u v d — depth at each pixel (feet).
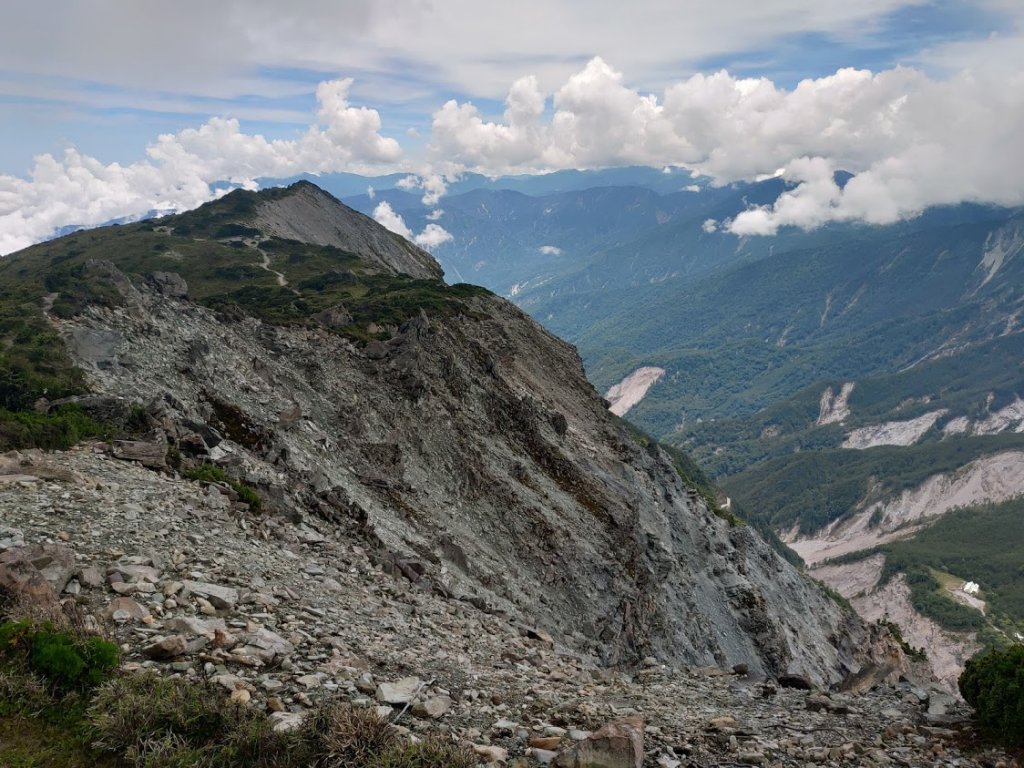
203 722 29.50
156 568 46.09
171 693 30.12
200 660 34.76
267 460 102.17
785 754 37.17
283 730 29.40
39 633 31.19
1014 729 37.96
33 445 69.15
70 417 79.10
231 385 121.60
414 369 161.89
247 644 37.73
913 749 38.58
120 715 27.96
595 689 50.21
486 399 177.47
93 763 26.40
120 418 84.79
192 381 113.60
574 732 36.14
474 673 46.06
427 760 29.58
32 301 112.16
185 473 76.13
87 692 30.04
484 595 100.78
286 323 169.78
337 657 39.83
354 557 72.74
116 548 47.83
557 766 31.58
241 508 71.15
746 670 68.03
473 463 149.18
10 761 25.43
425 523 117.70
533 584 125.08
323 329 173.88
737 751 36.78
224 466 85.20
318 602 51.85
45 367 92.63
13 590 34.73
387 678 39.45
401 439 142.82
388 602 61.67
